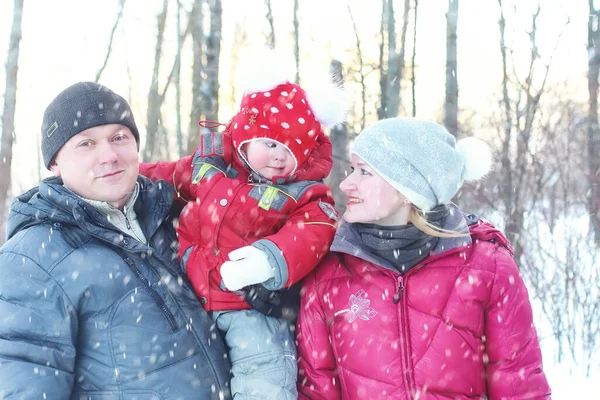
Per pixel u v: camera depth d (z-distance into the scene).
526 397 2.36
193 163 2.67
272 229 2.52
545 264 7.97
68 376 2.04
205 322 2.30
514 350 2.37
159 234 2.43
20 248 2.06
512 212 8.69
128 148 2.23
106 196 2.18
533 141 10.43
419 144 2.34
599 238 8.48
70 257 2.07
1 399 1.92
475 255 2.41
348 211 2.41
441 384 2.30
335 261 2.49
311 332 2.46
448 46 8.56
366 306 2.38
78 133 2.15
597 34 10.62
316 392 2.41
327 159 2.78
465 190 9.80
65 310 2.03
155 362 2.12
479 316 2.37
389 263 2.39
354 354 2.38
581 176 10.62
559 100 11.03
